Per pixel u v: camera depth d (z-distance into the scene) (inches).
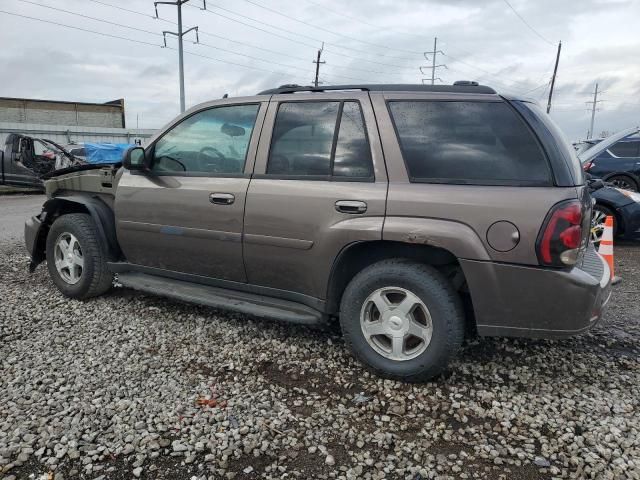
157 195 163.8
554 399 122.8
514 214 115.5
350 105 137.2
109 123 1990.7
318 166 138.4
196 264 161.2
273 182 142.9
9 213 453.1
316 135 140.2
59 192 201.5
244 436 106.7
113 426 108.6
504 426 111.3
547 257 113.6
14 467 95.8
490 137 123.1
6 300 188.5
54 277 193.0
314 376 133.3
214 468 96.7
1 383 126.3
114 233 181.8
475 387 128.5
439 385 129.0
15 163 528.4
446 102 129.0
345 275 139.4
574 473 96.4
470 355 146.4
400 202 124.7
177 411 114.7
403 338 128.1
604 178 385.7
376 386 128.2
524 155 119.5
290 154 143.2
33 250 202.8
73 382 127.3
